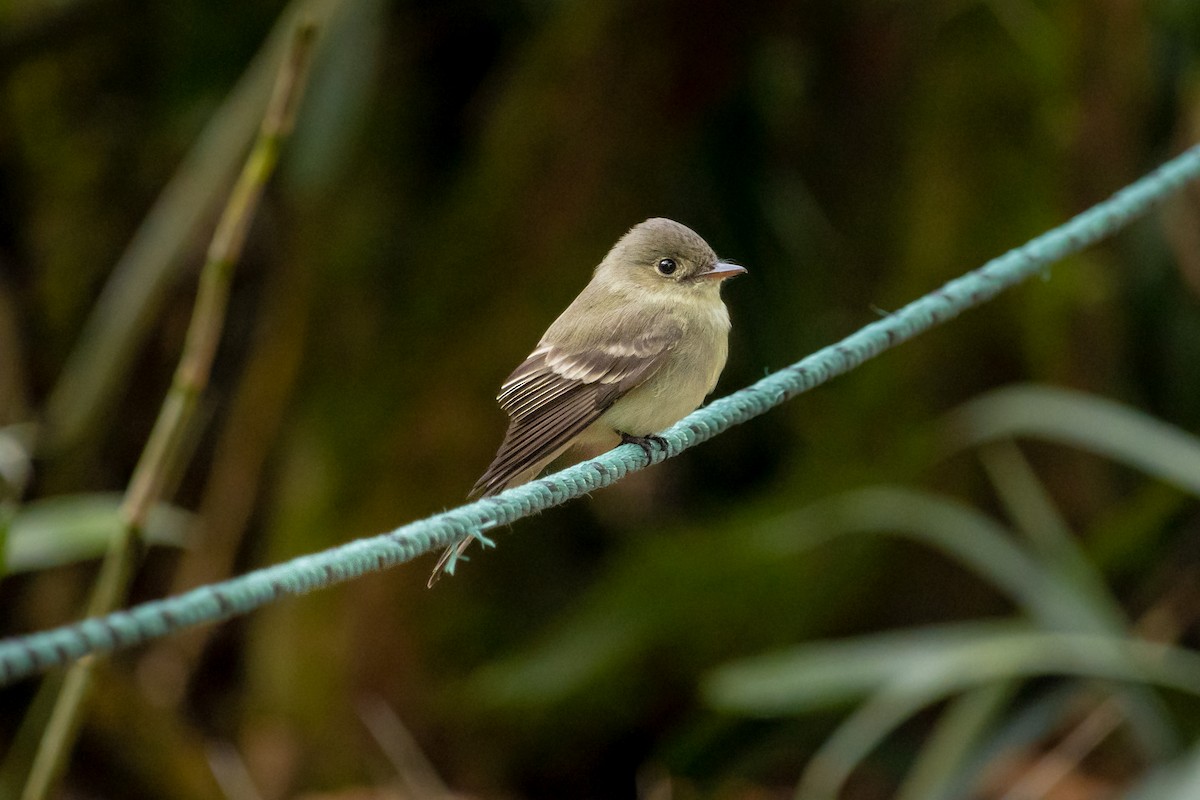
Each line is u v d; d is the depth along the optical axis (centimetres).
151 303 902
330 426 1138
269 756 1088
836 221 1252
